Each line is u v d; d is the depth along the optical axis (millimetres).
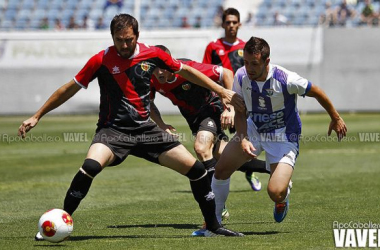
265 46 20109
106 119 20312
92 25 99688
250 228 22172
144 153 20438
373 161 43938
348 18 92500
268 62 20484
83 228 22641
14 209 27500
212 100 26797
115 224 23531
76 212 26469
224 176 21750
